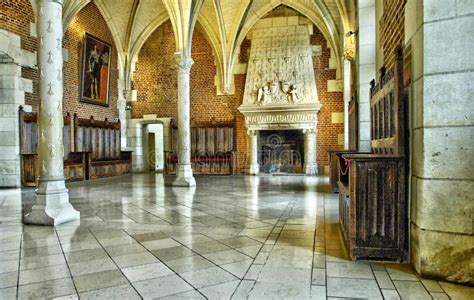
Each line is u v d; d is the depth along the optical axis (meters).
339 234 4.22
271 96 13.36
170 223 4.88
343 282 2.71
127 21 13.94
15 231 4.42
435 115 2.80
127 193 8.14
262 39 13.93
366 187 3.26
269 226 4.67
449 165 2.76
